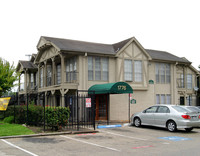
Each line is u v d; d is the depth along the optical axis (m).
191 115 13.64
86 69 19.72
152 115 15.08
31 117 14.76
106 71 20.88
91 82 20.02
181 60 26.42
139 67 22.45
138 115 15.98
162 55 26.25
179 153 8.35
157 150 8.88
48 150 8.67
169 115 14.12
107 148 9.19
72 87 18.98
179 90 26.47
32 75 28.69
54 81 21.56
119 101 20.67
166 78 25.16
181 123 13.51
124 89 17.86
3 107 17.69
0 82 20.06
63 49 18.39
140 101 22.38
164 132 13.89
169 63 25.50
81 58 19.61
